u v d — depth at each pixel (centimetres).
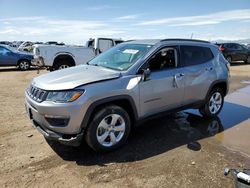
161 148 423
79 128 365
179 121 560
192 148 425
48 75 426
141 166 364
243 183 296
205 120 571
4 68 1705
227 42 2048
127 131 416
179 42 498
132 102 409
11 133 475
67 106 352
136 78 414
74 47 1305
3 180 325
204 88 534
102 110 382
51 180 328
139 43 485
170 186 318
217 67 561
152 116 451
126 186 317
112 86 385
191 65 506
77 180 328
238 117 598
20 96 787
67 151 406
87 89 364
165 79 451
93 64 488
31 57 1603
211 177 338
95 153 401
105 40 1443
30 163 368
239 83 1090
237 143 450
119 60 462
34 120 405
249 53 2108
